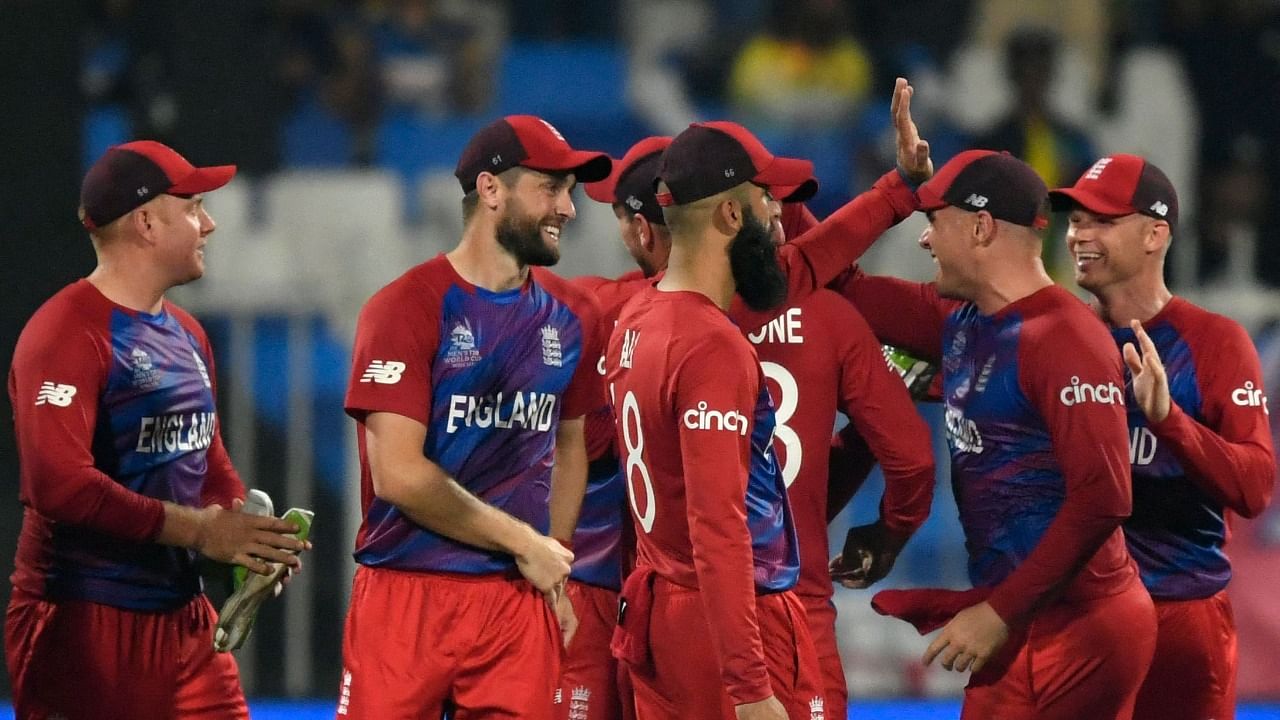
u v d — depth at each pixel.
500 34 42.53
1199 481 17.11
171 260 17.17
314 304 30.47
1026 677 16.50
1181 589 18.02
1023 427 16.31
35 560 17.11
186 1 32.03
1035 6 41.16
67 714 17.09
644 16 43.44
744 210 15.12
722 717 15.08
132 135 32.41
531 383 16.45
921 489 17.47
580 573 18.83
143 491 17.14
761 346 16.92
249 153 32.28
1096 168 18.19
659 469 15.05
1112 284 18.11
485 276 16.30
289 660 29.25
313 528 30.03
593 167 16.44
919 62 41.56
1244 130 38.44
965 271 16.61
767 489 15.39
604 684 18.89
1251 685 28.25
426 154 40.75
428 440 16.25
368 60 39.69
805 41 40.97
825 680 16.97
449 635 16.23
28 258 28.31
